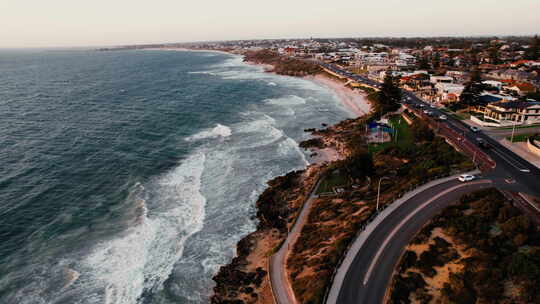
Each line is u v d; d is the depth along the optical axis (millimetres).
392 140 78375
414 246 35875
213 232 49250
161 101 132750
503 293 28141
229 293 37500
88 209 54562
